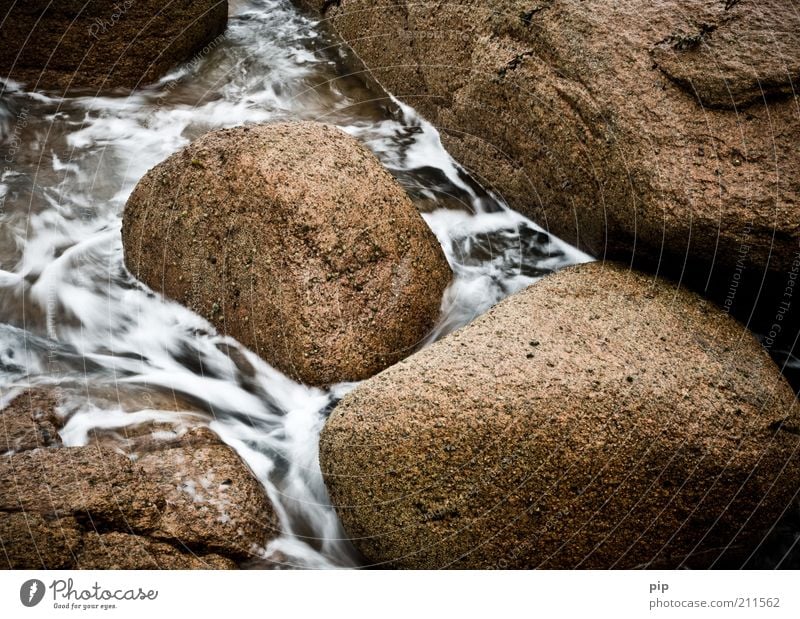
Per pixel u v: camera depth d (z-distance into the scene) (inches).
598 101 147.9
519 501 112.2
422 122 194.4
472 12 171.6
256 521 119.3
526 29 161.0
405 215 146.3
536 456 113.0
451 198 179.5
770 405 122.4
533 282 154.5
